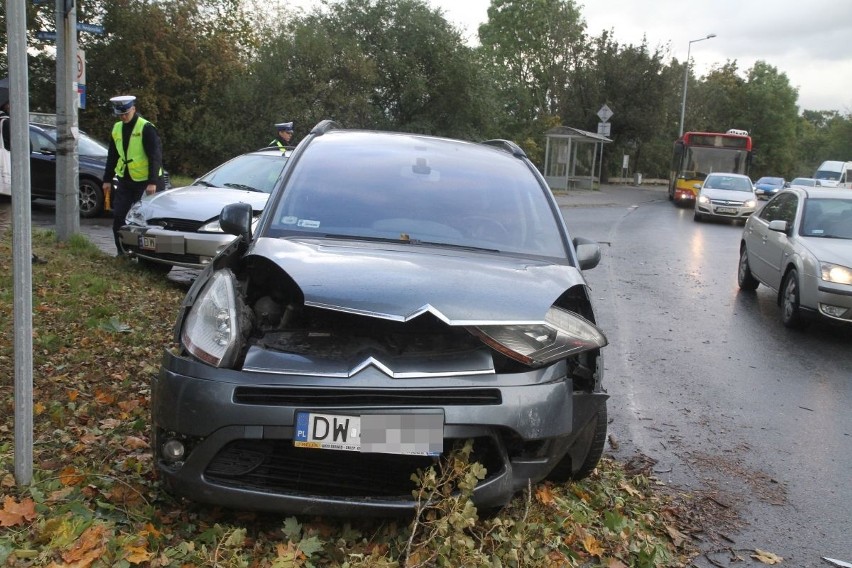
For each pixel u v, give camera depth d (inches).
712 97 2741.1
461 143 208.2
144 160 376.5
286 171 179.3
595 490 164.2
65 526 118.0
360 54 1076.5
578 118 2101.4
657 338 330.6
